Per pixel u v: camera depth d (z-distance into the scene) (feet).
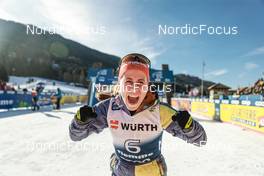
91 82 66.80
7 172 13.48
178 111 5.63
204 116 54.54
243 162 16.35
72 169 14.29
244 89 92.38
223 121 42.96
